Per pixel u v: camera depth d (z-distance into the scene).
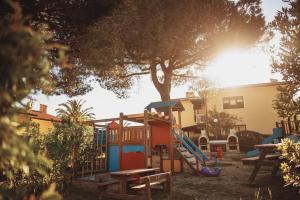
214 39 15.46
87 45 8.36
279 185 7.26
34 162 1.29
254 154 15.18
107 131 11.43
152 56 14.79
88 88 14.73
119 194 6.02
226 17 15.68
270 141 16.22
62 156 6.30
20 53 1.16
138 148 10.22
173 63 17.97
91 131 8.92
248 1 16.75
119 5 9.69
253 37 16.39
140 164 9.95
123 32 10.85
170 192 7.00
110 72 15.01
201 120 27.53
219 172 9.98
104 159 11.28
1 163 1.20
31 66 1.19
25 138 1.43
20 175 4.55
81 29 8.84
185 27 13.88
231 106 28.27
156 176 6.36
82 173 8.70
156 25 11.95
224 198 6.27
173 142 12.27
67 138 6.93
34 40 1.19
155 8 12.30
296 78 4.09
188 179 9.44
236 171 11.13
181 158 11.63
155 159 12.62
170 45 13.38
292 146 3.93
